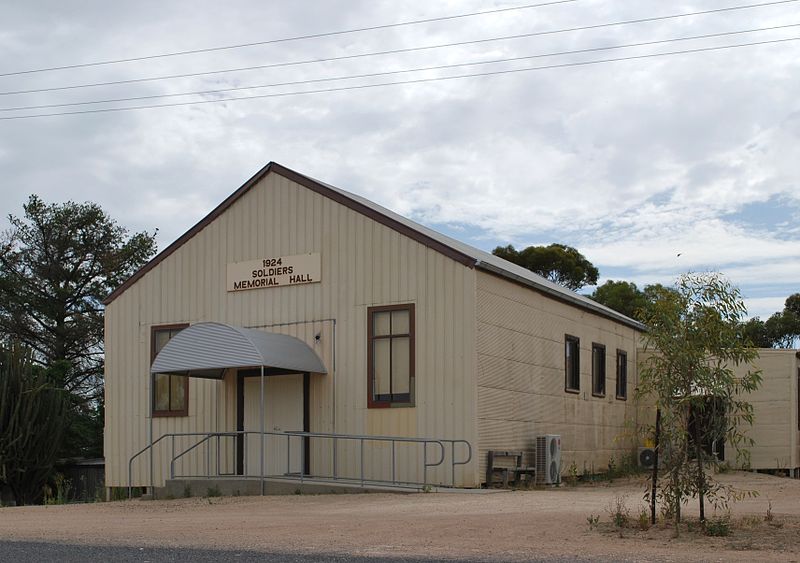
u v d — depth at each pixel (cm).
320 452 2244
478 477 2050
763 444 3089
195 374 2322
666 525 1223
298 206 2358
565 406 2562
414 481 2111
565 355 2591
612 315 2931
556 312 2547
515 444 2244
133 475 2533
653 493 1216
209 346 2144
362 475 2048
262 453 2094
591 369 2786
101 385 4859
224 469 2377
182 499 2109
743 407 1195
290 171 2373
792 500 1723
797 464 3130
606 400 2881
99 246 4962
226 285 2442
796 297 6147
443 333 2122
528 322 2364
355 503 1769
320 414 2256
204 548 1118
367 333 2216
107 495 2567
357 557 1003
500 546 1090
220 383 2419
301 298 2322
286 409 2308
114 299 2627
